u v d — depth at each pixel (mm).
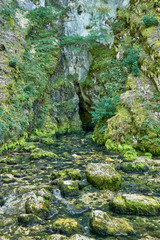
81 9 12852
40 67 10914
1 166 5113
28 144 7516
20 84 8914
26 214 2664
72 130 12109
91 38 12195
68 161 5723
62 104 12141
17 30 10734
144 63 8445
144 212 2812
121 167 4820
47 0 13453
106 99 8422
